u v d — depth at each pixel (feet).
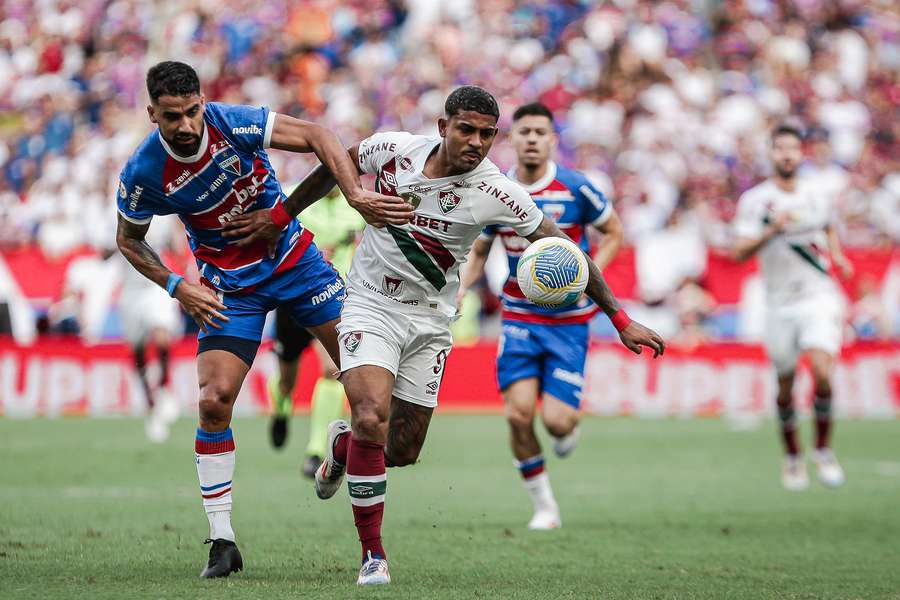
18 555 71.56
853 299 203.92
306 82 262.06
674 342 202.18
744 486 120.78
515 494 111.65
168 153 64.03
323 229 117.19
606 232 98.84
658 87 251.80
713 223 219.20
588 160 232.32
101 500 101.14
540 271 64.08
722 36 268.82
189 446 149.59
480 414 198.18
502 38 263.29
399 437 68.18
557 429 95.20
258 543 79.66
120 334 208.74
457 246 65.16
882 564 74.79
